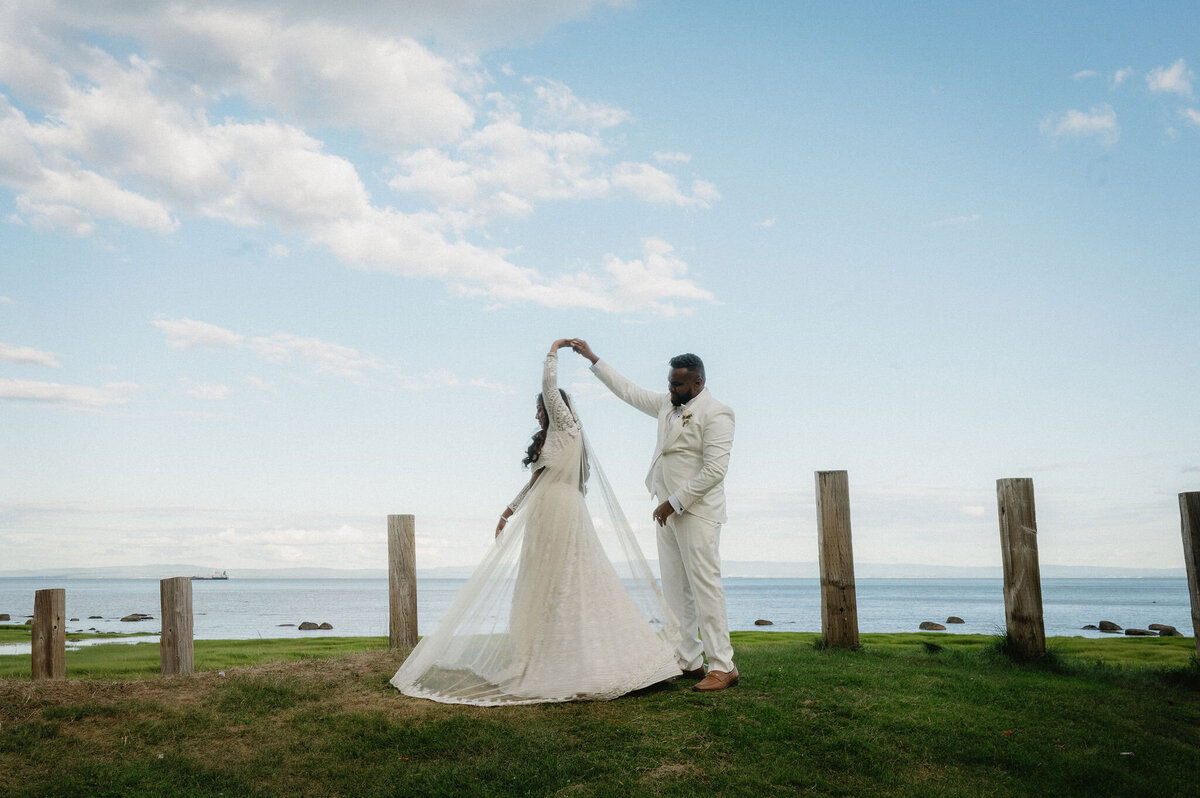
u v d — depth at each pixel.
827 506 7.05
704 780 3.67
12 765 3.68
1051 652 6.48
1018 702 4.89
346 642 10.43
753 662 6.12
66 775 3.58
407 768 3.77
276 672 5.47
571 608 4.98
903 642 9.73
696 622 5.44
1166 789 3.71
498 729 4.18
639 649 4.95
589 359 5.98
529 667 4.84
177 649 5.54
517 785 3.56
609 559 5.26
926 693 5.02
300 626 26.67
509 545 5.20
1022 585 6.50
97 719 4.31
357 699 4.81
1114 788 3.71
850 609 6.96
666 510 5.05
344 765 3.80
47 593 5.71
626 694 4.86
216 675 5.34
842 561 7.00
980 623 39.03
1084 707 4.85
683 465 5.23
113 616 44.56
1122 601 81.62
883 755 3.96
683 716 4.40
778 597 95.88
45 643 5.67
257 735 4.18
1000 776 3.83
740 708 4.53
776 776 3.70
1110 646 9.23
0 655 8.76
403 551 6.63
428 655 5.05
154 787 3.51
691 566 5.12
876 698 4.85
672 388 5.33
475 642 5.00
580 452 5.38
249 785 3.58
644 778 3.67
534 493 5.28
